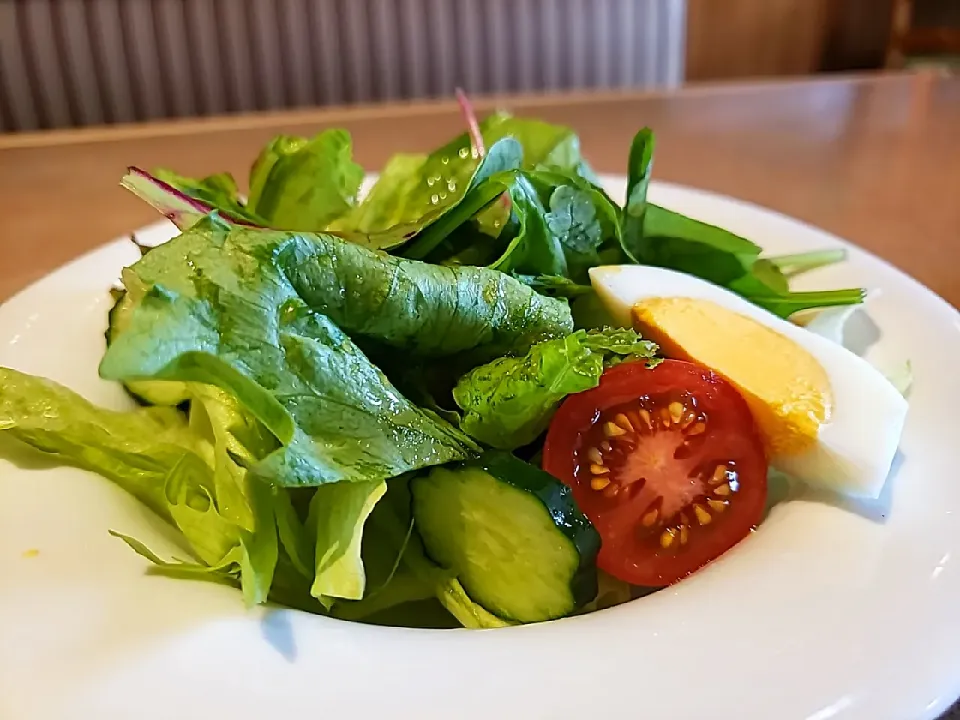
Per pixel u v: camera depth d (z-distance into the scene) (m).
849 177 0.26
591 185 0.14
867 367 0.12
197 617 0.09
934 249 0.21
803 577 0.10
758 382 0.12
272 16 0.43
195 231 0.10
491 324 0.12
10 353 0.13
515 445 0.11
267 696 0.08
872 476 0.11
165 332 0.09
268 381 0.10
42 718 0.08
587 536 0.10
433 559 0.11
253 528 0.10
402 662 0.09
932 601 0.09
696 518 0.11
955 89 0.35
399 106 0.33
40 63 0.41
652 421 0.11
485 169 0.13
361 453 0.10
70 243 0.21
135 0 0.41
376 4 0.44
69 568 0.09
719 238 0.15
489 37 0.47
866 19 0.62
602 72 0.49
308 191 0.15
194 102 0.44
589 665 0.09
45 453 0.11
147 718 0.08
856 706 0.08
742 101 0.33
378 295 0.11
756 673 0.08
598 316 0.13
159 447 0.11
